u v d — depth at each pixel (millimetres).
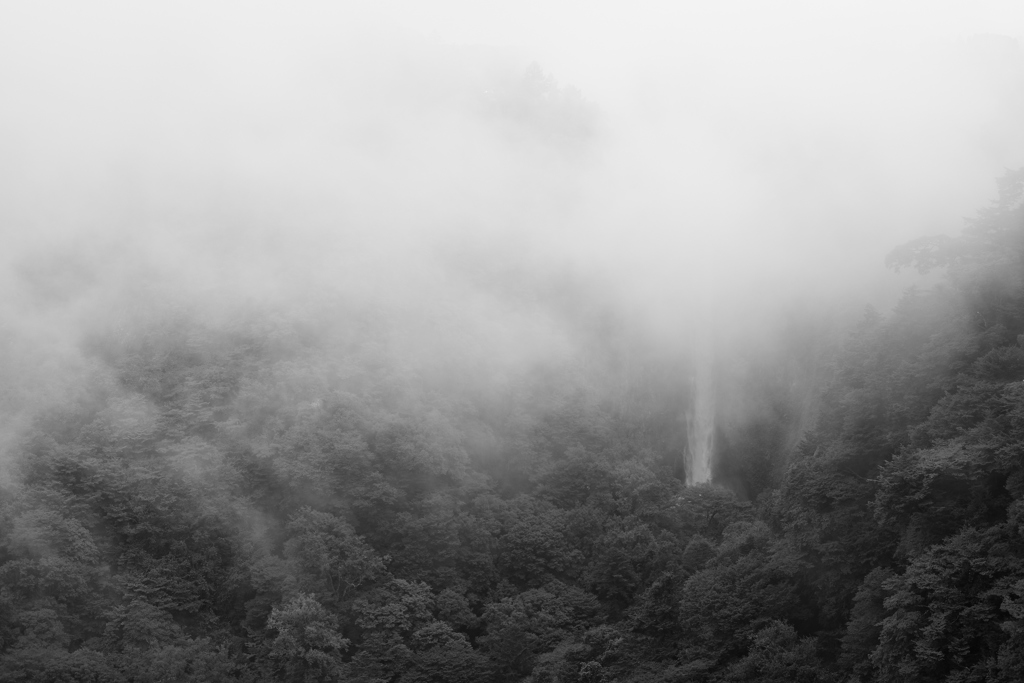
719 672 127688
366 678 138875
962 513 106125
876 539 120250
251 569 151125
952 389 117000
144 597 145375
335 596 150000
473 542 164875
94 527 151000
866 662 112438
